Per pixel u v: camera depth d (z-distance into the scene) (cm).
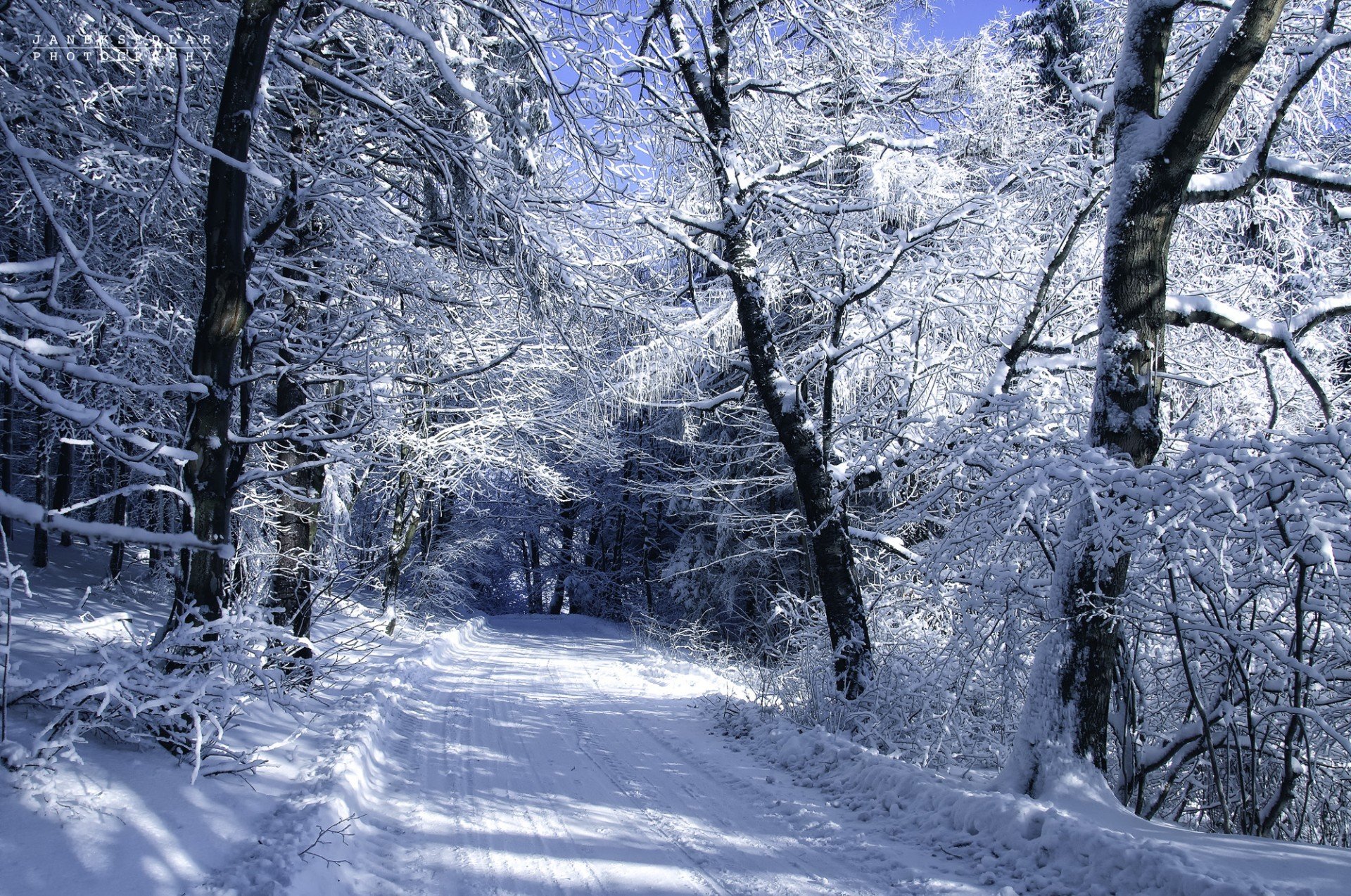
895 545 920
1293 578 642
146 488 454
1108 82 914
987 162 1169
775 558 1678
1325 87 922
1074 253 1010
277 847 411
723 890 424
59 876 333
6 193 742
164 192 682
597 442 1781
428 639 1833
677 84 1009
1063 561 605
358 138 798
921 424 1030
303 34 722
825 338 1137
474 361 1436
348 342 696
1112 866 408
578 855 474
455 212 761
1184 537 563
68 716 425
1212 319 659
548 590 4716
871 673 859
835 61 1055
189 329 754
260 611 520
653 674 1458
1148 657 794
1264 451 544
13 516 347
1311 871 414
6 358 387
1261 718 673
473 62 731
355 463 971
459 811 560
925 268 977
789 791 631
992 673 815
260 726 650
